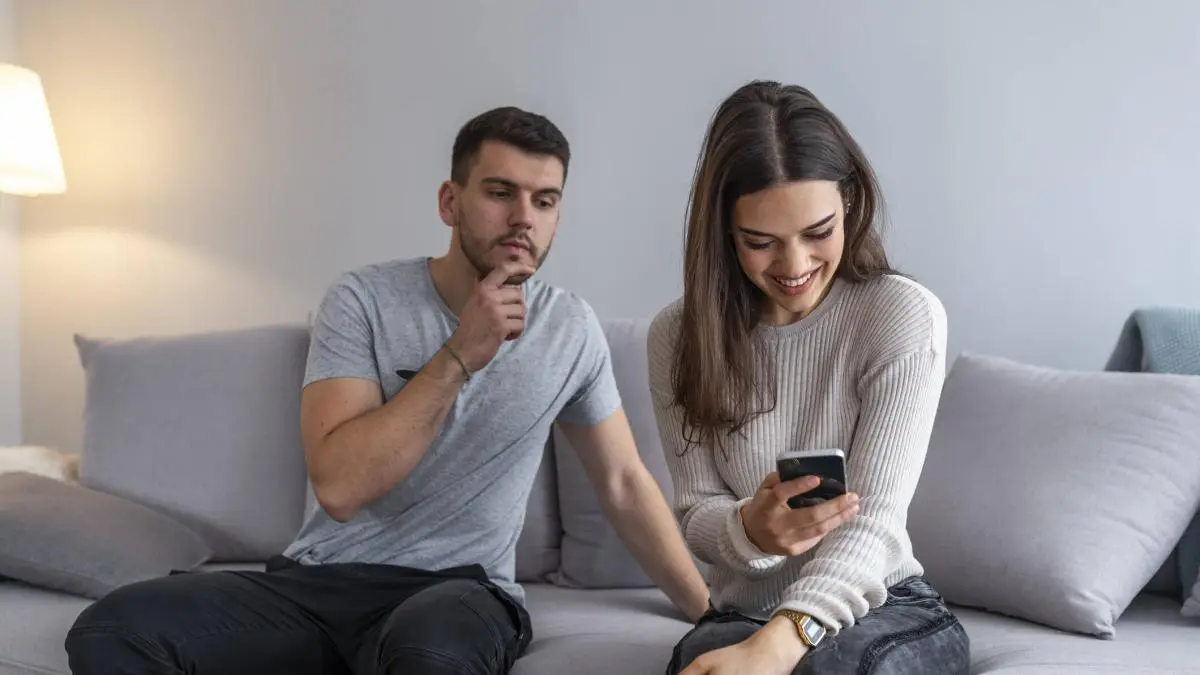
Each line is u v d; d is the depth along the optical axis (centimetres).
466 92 305
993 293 271
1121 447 208
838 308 171
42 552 228
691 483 179
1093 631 190
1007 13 269
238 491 264
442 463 203
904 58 275
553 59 298
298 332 274
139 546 237
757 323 174
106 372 277
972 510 211
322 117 316
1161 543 202
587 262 297
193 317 327
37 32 338
